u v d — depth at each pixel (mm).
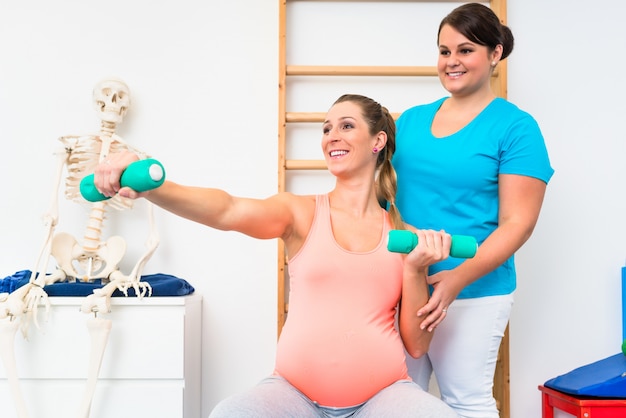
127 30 2289
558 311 2301
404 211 1598
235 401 1154
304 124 2293
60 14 2277
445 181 1556
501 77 2254
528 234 1515
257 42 2309
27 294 1830
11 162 2246
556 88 2332
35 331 1836
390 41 2316
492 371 1594
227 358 2246
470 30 1534
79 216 2238
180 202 1190
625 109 2342
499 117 1563
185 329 1885
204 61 2297
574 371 2045
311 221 1378
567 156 2324
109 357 1843
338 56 2311
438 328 1557
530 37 2336
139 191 1078
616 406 1850
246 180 2279
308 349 1298
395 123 1705
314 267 1320
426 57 2318
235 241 2268
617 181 2330
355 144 1411
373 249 1358
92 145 2059
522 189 1522
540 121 2324
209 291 2256
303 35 2312
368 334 1311
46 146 2254
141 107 2277
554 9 2346
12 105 2252
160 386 1848
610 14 2357
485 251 1449
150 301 1854
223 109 2293
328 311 1311
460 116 1609
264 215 1305
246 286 2262
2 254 2229
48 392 1826
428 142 1595
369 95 2307
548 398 2068
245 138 2287
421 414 1125
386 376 1312
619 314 2309
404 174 1610
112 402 1835
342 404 1298
